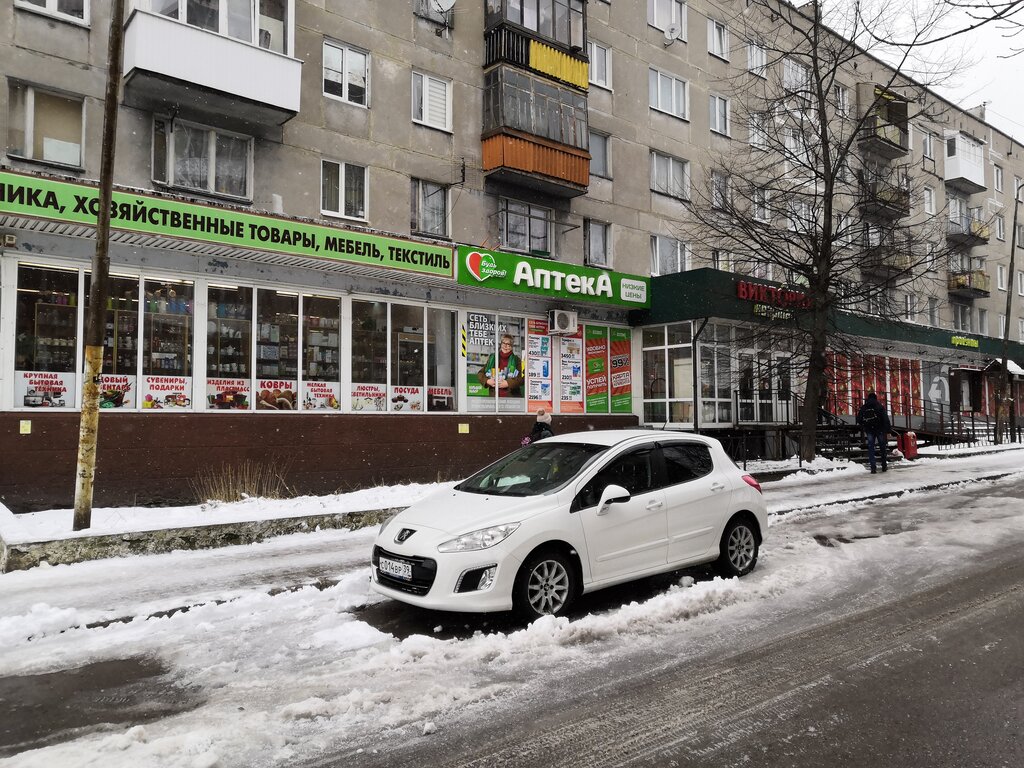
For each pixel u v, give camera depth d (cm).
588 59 1741
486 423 1513
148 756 337
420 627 545
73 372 1070
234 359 1220
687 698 405
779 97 1700
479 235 1586
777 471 1528
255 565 746
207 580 681
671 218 2006
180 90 1156
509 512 546
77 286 1078
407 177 1484
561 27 1705
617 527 585
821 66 1834
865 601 594
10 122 1073
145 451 1106
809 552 783
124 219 1008
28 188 937
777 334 1731
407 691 416
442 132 1543
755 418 1925
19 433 1011
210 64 1157
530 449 680
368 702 399
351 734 363
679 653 477
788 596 612
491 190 1616
